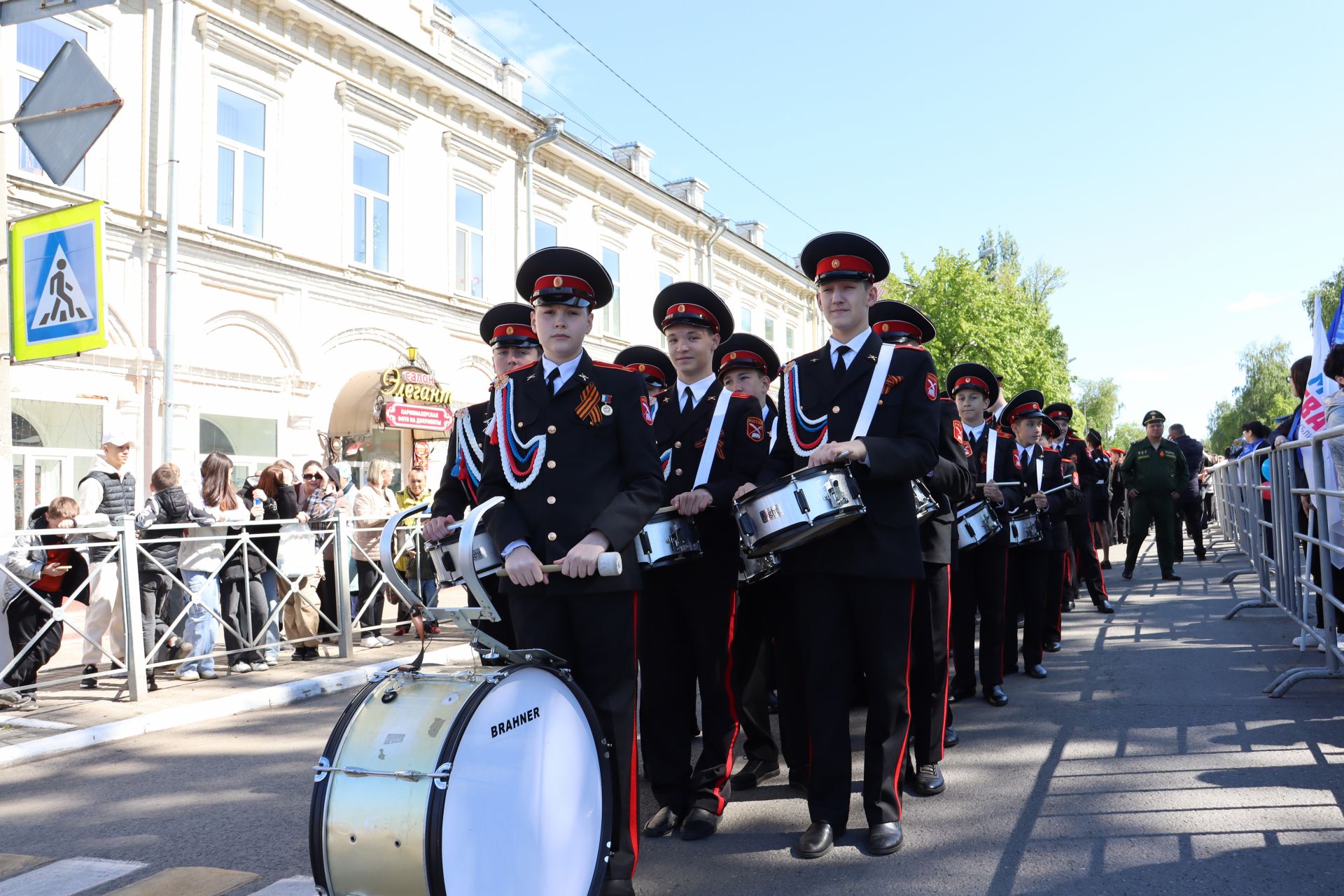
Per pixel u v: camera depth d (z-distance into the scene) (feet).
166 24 43.42
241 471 46.60
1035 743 17.31
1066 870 11.71
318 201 50.62
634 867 11.44
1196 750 16.16
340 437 50.88
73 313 22.65
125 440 26.99
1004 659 23.56
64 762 19.03
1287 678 19.47
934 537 15.70
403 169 55.77
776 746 16.81
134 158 42.34
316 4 49.49
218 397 45.39
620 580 11.34
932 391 13.37
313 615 29.07
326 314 50.85
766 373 17.48
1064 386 144.05
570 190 70.44
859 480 13.26
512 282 64.13
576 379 11.63
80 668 27.89
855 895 11.45
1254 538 36.96
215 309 45.47
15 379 38.11
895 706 13.28
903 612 13.26
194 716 22.24
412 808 8.38
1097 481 43.55
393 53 54.08
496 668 9.54
